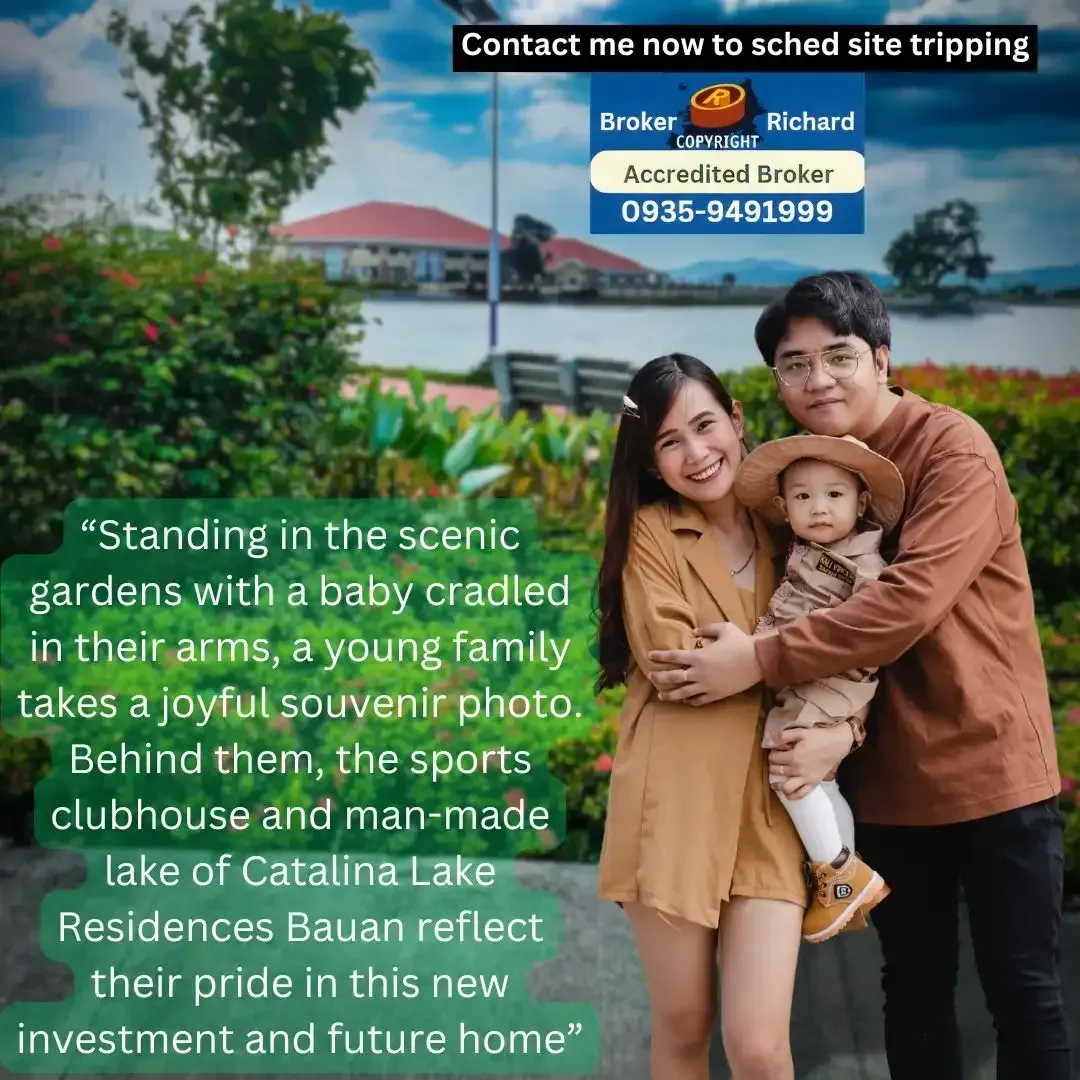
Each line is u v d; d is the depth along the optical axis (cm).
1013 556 295
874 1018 391
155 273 592
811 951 437
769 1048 263
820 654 265
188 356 586
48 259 582
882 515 282
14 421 584
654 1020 284
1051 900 285
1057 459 530
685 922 272
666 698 274
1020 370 565
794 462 276
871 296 292
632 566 287
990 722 283
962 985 411
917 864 300
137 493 589
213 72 597
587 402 592
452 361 598
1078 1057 358
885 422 295
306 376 597
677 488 282
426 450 597
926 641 283
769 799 277
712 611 280
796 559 279
